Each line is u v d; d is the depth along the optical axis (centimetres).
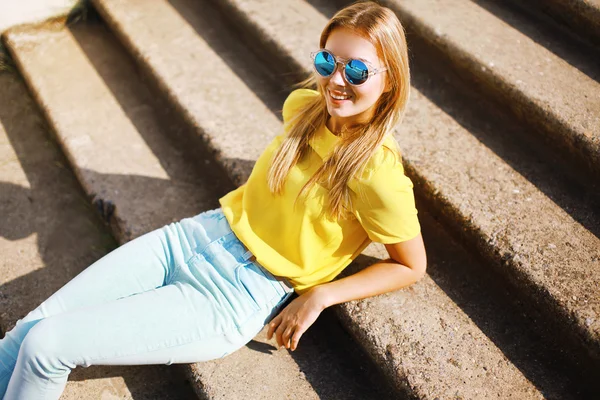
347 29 177
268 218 207
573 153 240
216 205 281
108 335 184
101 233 291
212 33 355
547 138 250
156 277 212
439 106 280
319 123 203
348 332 220
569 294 198
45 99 334
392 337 204
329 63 180
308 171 198
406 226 186
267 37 318
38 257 277
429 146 256
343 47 178
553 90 256
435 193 236
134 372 231
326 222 194
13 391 187
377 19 175
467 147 257
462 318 213
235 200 221
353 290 198
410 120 270
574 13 284
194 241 212
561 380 196
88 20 387
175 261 210
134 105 335
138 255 211
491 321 213
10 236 286
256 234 208
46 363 179
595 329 189
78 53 368
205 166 299
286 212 201
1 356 196
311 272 204
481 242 221
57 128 317
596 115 243
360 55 176
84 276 207
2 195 305
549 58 276
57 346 179
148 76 337
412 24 301
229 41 350
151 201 280
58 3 375
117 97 339
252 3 342
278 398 204
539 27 297
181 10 371
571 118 241
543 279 203
